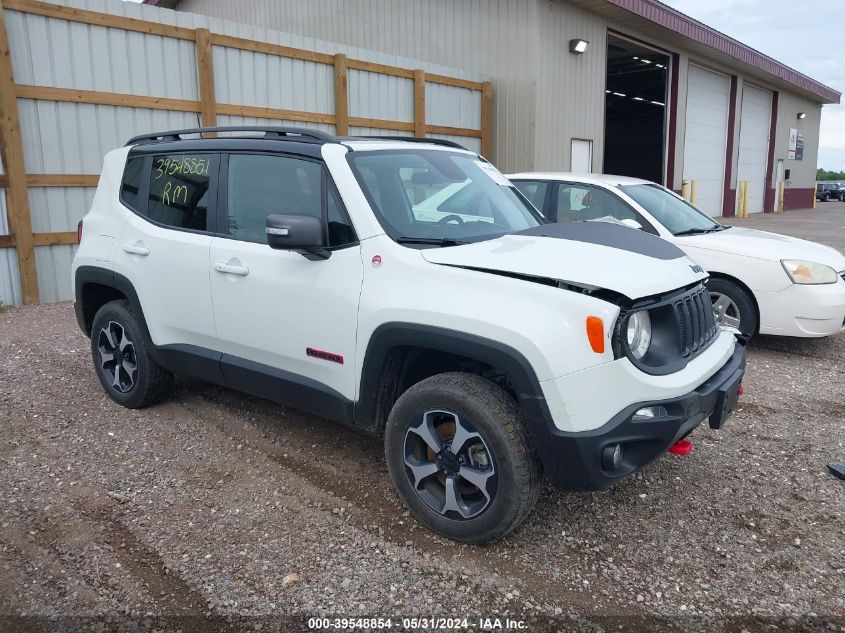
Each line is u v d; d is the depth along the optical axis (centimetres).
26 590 292
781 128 2856
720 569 314
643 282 306
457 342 304
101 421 471
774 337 740
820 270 627
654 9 1641
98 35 881
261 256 385
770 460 428
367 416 349
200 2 2116
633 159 3119
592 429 288
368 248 343
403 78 1298
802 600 293
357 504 365
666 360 315
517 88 1448
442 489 336
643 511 364
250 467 406
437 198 386
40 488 379
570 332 288
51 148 846
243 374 404
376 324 331
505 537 336
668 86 1962
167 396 501
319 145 378
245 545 326
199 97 998
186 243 423
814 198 3403
